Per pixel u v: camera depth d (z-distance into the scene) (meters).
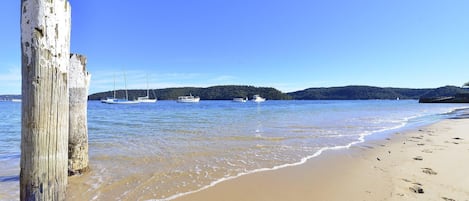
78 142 5.15
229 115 23.16
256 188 4.54
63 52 2.08
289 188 4.53
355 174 5.25
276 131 11.51
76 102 5.13
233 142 8.73
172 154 6.95
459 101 61.56
